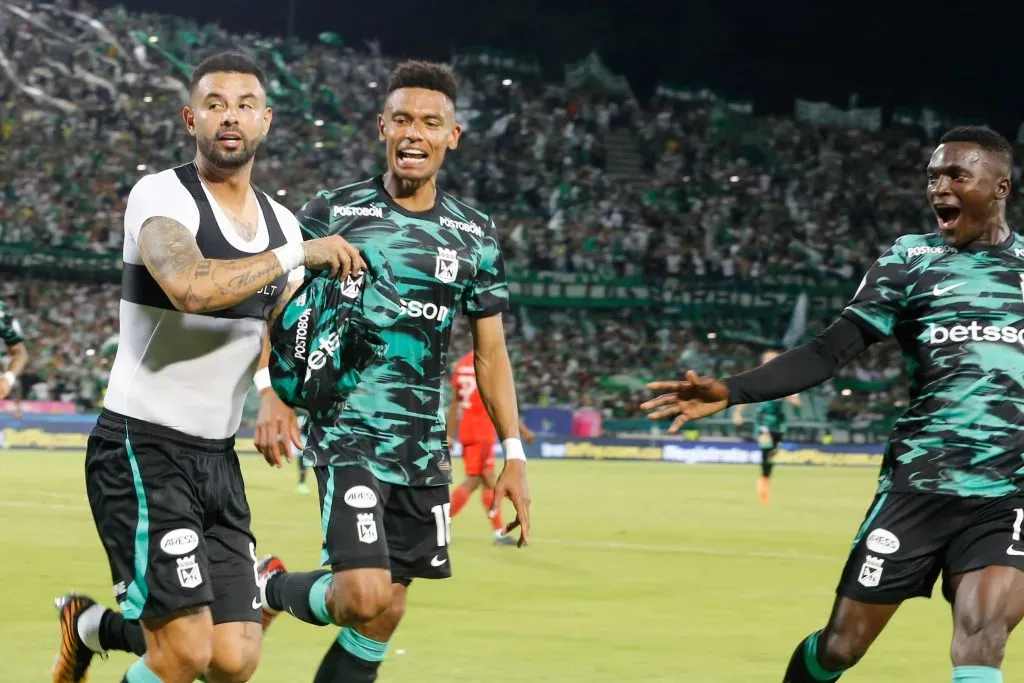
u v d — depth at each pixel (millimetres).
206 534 9078
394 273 10172
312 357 9617
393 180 10531
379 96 85125
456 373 25766
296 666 13312
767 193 87438
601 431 68812
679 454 65812
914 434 9648
